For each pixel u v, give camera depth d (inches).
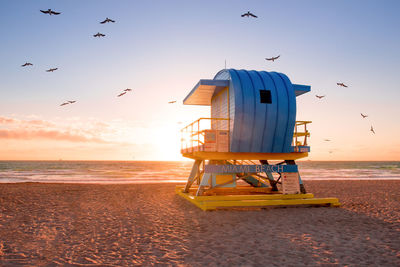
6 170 2581.2
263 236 284.7
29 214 403.9
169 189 756.0
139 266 202.4
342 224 338.3
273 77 458.9
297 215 391.2
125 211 428.1
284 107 438.3
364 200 550.0
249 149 435.2
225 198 454.0
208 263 208.1
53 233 299.7
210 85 450.6
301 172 2349.9
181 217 381.4
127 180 1298.0
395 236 285.4
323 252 234.1
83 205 484.7
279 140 445.1
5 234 294.8
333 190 746.8
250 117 424.5
